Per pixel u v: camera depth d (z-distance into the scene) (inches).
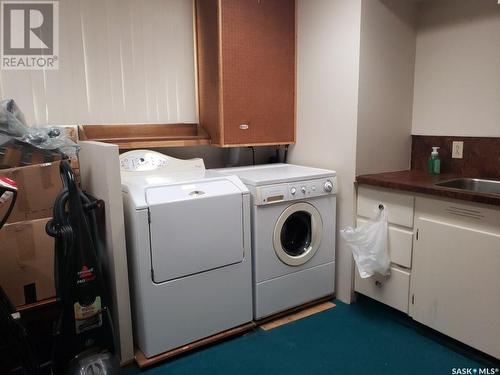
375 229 92.5
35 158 73.7
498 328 72.5
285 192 90.4
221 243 83.1
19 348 60.8
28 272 71.2
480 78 92.9
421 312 86.0
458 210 77.0
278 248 91.7
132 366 77.9
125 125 99.7
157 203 74.5
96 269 68.5
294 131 113.1
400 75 102.1
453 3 96.2
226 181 87.0
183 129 108.6
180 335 80.0
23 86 88.0
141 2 98.9
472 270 75.3
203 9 102.2
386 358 78.9
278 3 104.3
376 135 99.4
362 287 100.0
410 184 84.0
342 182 100.4
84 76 93.8
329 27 98.7
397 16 98.6
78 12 91.4
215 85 100.5
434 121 103.0
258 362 78.6
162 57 103.6
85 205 71.9
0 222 58.6
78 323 67.8
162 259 75.9
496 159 91.6
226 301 85.7
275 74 106.8
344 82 96.4
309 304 101.6
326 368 76.2
